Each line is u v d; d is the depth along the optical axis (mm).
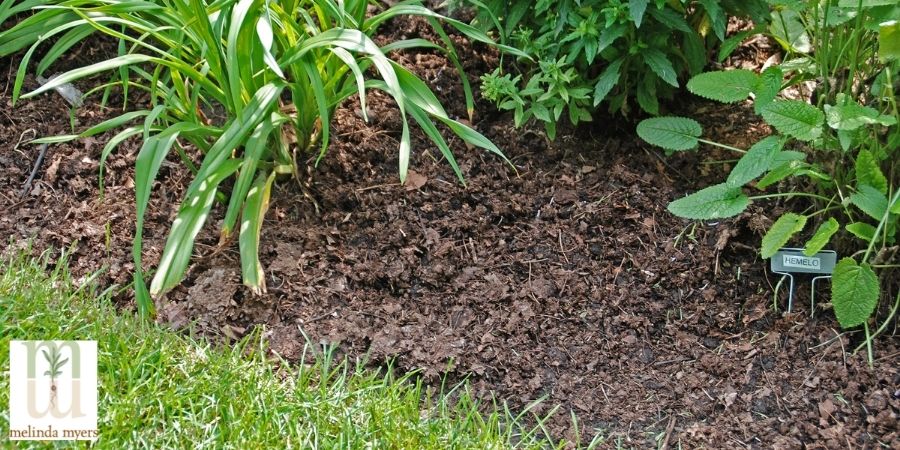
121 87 1698
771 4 1565
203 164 1447
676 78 1631
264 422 1341
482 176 1637
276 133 1560
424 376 1445
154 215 1577
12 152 1632
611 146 1674
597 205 1605
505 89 1619
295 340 1468
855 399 1430
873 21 1439
